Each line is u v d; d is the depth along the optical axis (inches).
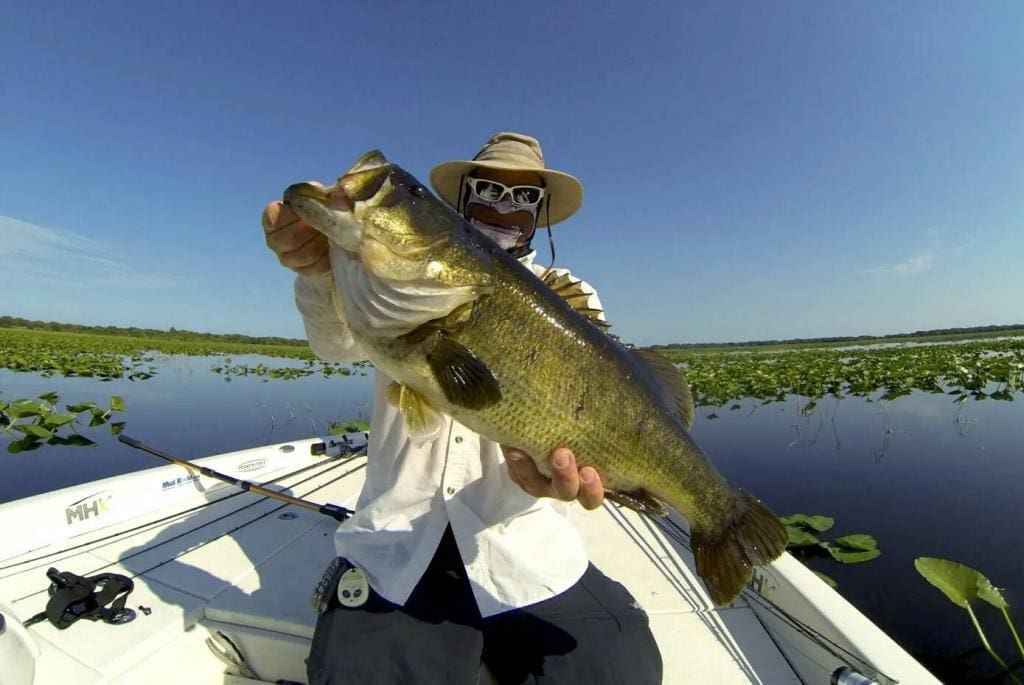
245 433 105.2
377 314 21.3
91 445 91.7
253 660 27.2
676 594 32.3
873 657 22.0
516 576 24.3
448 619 23.5
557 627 23.6
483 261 22.6
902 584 46.8
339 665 21.7
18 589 29.6
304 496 45.4
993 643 38.9
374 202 21.0
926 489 71.2
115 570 31.7
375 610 23.5
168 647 25.9
